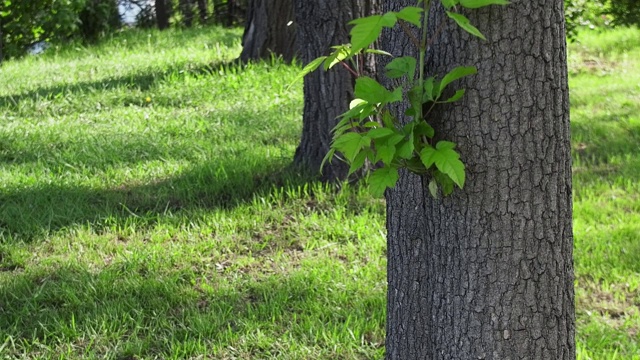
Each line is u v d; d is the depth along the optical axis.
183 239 5.65
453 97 2.65
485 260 2.83
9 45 14.38
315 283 4.95
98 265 5.25
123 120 8.67
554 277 2.88
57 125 8.40
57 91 9.91
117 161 7.15
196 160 7.15
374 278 5.03
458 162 2.50
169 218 5.95
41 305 4.71
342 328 4.34
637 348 4.24
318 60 2.84
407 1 2.86
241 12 18.95
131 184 6.63
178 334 4.38
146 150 7.45
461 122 2.75
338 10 6.09
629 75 10.84
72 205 6.13
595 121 8.61
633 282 5.00
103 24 15.77
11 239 5.59
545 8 2.69
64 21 14.60
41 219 5.89
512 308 2.86
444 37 2.74
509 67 2.70
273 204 6.21
